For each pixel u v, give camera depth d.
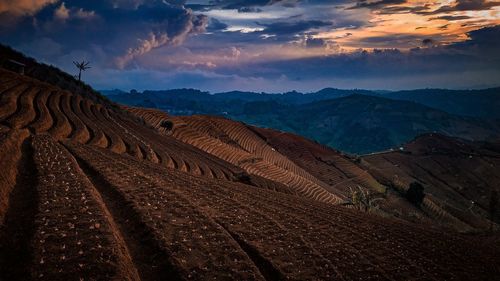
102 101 121.31
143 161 57.97
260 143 186.38
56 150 43.16
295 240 31.84
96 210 25.94
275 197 56.97
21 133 47.78
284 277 24.09
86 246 20.53
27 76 101.44
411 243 43.06
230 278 21.52
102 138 67.50
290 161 176.12
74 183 31.25
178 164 75.00
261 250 27.48
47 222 22.66
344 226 43.59
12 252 19.45
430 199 164.88
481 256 46.56
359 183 168.00
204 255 23.67
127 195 32.41
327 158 198.75
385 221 58.69
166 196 34.34
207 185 50.31
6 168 31.52
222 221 32.25
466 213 157.25
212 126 180.75
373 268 29.67
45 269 17.75
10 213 24.39
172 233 25.89
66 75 124.19
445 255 41.34
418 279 30.08
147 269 21.25
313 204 61.03
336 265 28.34
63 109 82.38
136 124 109.75
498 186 198.00
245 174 93.50
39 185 29.53
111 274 18.33
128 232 25.56
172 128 135.12
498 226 140.38
